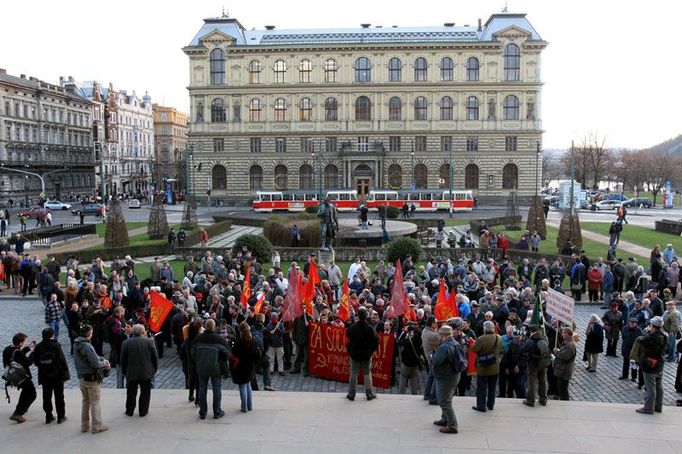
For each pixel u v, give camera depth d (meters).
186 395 19.02
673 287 35.06
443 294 23.36
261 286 29.20
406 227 60.28
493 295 25.36
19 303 36.84
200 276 31.05
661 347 17.00
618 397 21.03
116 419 16.77
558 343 21.30
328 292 29.00
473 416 16.84
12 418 16.70
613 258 39.19
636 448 14.81
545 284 26.39
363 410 17.33
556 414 17.05
